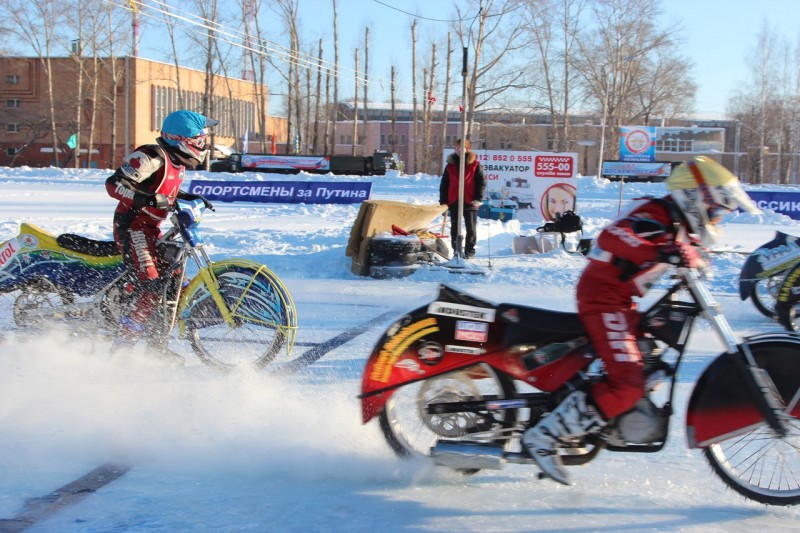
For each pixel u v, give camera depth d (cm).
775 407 351
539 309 383
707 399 363
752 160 6544
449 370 388
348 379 560
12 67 6269
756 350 359
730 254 1238
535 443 365
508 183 1961
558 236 1373
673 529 342
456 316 387
